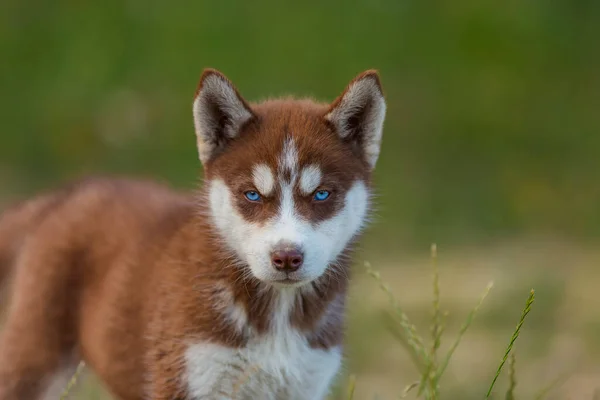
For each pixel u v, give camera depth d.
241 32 21.61
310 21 21.75
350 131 7.96
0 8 22.38
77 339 8.66
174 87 21.11
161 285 7.88
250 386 7.59
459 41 21.89
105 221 8.73
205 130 7.91
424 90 21.34
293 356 7.66
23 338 8.60
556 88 21.80
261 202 7.55
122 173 20.69
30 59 22.16
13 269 9.41
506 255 16.73
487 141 20.98
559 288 13.54
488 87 21.48
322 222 7.54
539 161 20.80
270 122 7.83
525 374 10.76
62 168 21.12
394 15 22.00
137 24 21.95
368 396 10.55
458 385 10.27
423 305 13.54
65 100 21.56
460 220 19.03
